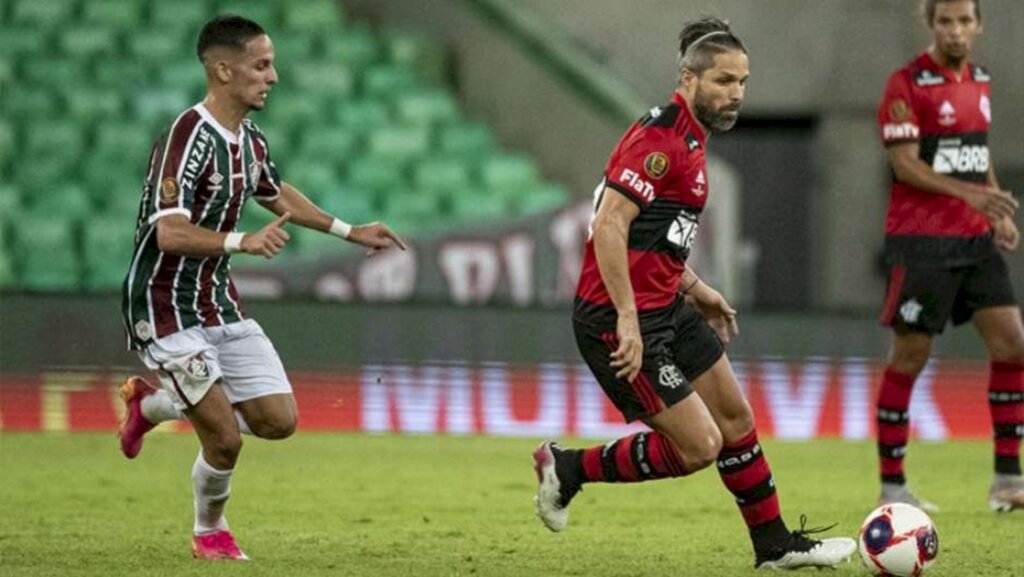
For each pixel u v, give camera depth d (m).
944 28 30.16
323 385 49.00
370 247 25.56
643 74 68.56
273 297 48.97
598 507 31.77
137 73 63.72
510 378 49.84
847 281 69.44
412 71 65.50
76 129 61.31
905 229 30.70
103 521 28.78
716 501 32.88
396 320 49.44
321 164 61.34
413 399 49.44
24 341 47.81
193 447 43.41
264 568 23.12
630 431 50.03
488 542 26.61
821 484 37.00
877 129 69.12
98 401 47.97
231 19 23.42
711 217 57.12
